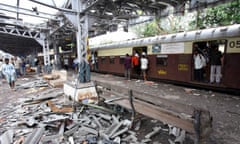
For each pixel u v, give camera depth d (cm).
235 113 509
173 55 984
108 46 1569
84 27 779
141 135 383
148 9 972
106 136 372
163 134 387
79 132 397
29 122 449
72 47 2156
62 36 1831
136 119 423
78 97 598
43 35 1694
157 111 345
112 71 1545
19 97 785
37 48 3056
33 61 2508
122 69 1412
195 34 867
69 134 386
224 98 692
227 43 737
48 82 1145
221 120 458
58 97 741
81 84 629
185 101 659
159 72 1090
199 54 876
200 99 684
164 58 1044
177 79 976
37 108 591
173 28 2053
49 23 1342
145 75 1190
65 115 503
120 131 392
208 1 786
